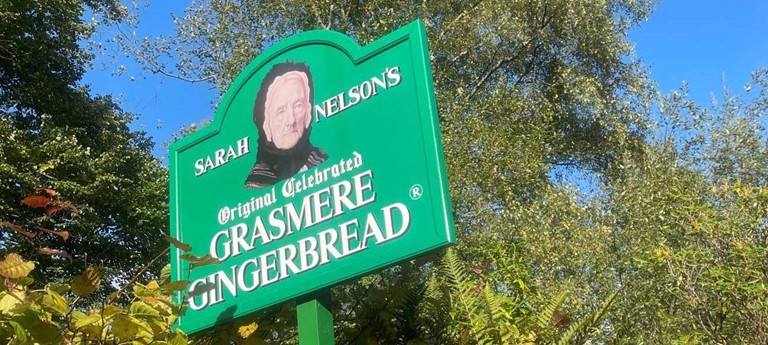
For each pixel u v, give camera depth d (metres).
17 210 12.71
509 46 12.54
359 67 3.47
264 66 3.91
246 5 12.03
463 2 11.77
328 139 3.45
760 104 9.30
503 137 9.76
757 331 4.51
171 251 3.88
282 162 3.60
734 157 9.06
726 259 4.82
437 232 2.89
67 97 16.00
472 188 8.85
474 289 3.84
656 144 9.27
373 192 3.17
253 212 3.62
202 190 3.91
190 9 12.24
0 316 2.66
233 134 3.92
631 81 13.19
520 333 3.33
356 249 3.13
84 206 13.31
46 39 15.20
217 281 3.58
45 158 13.29
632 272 6.38
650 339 5.01
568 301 5.26
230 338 3.57
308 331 3.18
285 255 3.37
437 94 10.17
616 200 8.21
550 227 7.72
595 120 13.05
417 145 3.10
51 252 2.97
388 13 10.90
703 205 5.11
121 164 15.18
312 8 11.43
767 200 4.94
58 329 2.73
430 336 3.54
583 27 12.69
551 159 12.80
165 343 2.88
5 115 15.15
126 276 14.56
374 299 3.68
